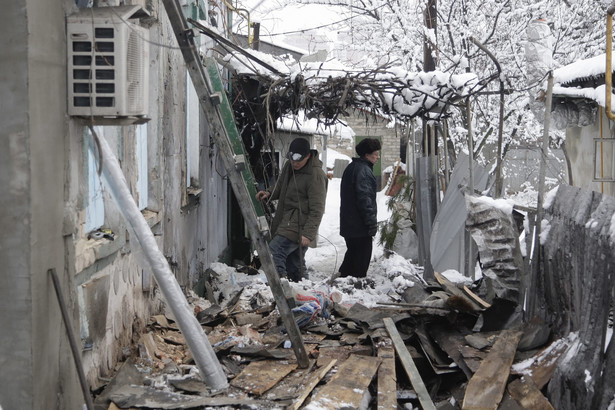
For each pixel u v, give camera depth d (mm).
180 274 6855
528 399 4473
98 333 4398
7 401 3354
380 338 5660
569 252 5047
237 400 4301
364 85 7613
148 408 4125
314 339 5750
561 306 5234
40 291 3400
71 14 3674
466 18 12469
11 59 3242
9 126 3268
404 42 13070
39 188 3375
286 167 8516
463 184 7934
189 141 7906
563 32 12805
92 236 4398
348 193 9312
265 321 6160
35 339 3357
